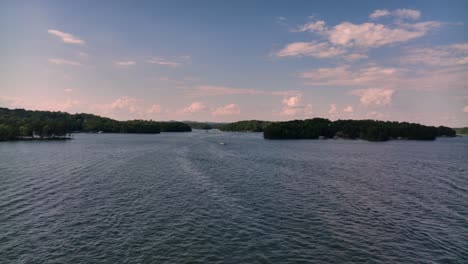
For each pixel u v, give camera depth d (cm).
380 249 2695
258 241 2817
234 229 3102
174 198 4269
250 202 4112
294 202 4150
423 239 2931
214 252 2578
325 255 2561
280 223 3306
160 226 3150
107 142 17312
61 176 5944
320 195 4575
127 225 3172
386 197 4512
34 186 4988
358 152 12450
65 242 2739
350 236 2975
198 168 7094
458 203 4219
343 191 4878
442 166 8288
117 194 4475
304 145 16550
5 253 2520
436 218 3553
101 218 3381
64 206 3831
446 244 2823
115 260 2414
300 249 2666
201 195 4459
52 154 10300
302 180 5797
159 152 10975
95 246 2661
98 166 7369
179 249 2620
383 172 6994
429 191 4962
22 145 14938
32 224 3178
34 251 2561
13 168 6994
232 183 5378
